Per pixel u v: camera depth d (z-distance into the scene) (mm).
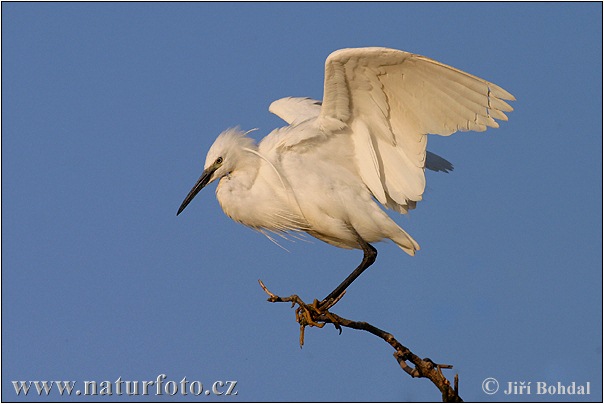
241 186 12219
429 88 10781
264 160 12086
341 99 11203
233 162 12281
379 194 11508
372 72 10797
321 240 12609
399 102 11086
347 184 11734
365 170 11555
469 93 10586
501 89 10344
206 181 12391
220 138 12453
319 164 11805
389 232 11742
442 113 10922
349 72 10828
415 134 11211
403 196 11461
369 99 11164
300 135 11688
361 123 11414
